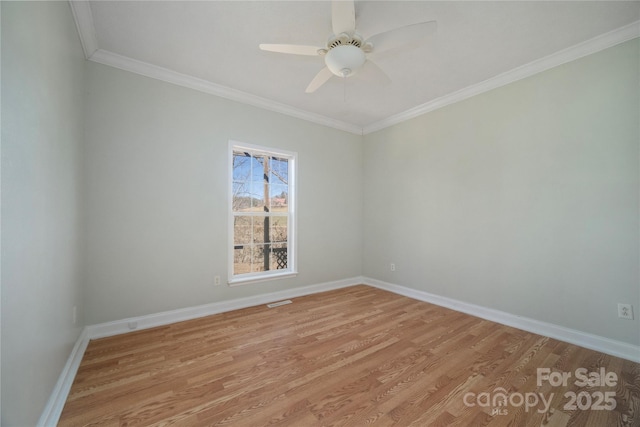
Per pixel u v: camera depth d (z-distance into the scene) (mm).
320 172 3988
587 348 2201
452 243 3219
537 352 2131
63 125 1631
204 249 2934
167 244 2713
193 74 2771
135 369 1864
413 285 3662
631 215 2041
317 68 2656
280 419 1412
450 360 2010
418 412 1469
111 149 2428
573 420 1414
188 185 2846
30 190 1117
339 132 4223
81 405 1495
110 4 1824
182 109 2820
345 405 1521
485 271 2904
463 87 3023
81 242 2172
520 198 2646
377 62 2520
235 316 2902
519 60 2490
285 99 3363
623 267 2070
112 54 2395
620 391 1650
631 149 2045
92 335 2316
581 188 2275
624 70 2072
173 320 2719
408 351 2146
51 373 1375
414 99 3346
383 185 4145
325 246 4031
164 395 1594
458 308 3129
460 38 2170
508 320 2699
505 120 2760
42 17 1260
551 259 2438
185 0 1792
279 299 3508
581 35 2133
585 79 2256
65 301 1667
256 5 1841
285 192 3740
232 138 3152
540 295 2500
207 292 2949
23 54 1049
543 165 2496
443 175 3332
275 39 2211
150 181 2627
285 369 1883
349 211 4328
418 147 3637
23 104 1048
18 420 985
